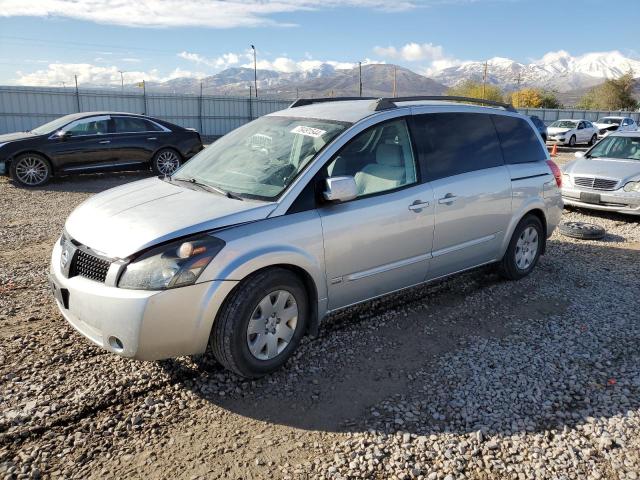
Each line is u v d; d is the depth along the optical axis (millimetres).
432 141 4492
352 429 3041
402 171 4230
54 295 3586
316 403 3291
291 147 3996
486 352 3959
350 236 3791
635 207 8438
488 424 3090
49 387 3328
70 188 11617
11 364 3584
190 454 2803
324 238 3646
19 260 6027
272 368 3525
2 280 5254
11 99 29344
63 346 3865
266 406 3248
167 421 3072
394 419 3131
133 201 3711
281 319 3543
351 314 4555
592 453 2857
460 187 4562
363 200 3912
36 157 11531
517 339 4184
